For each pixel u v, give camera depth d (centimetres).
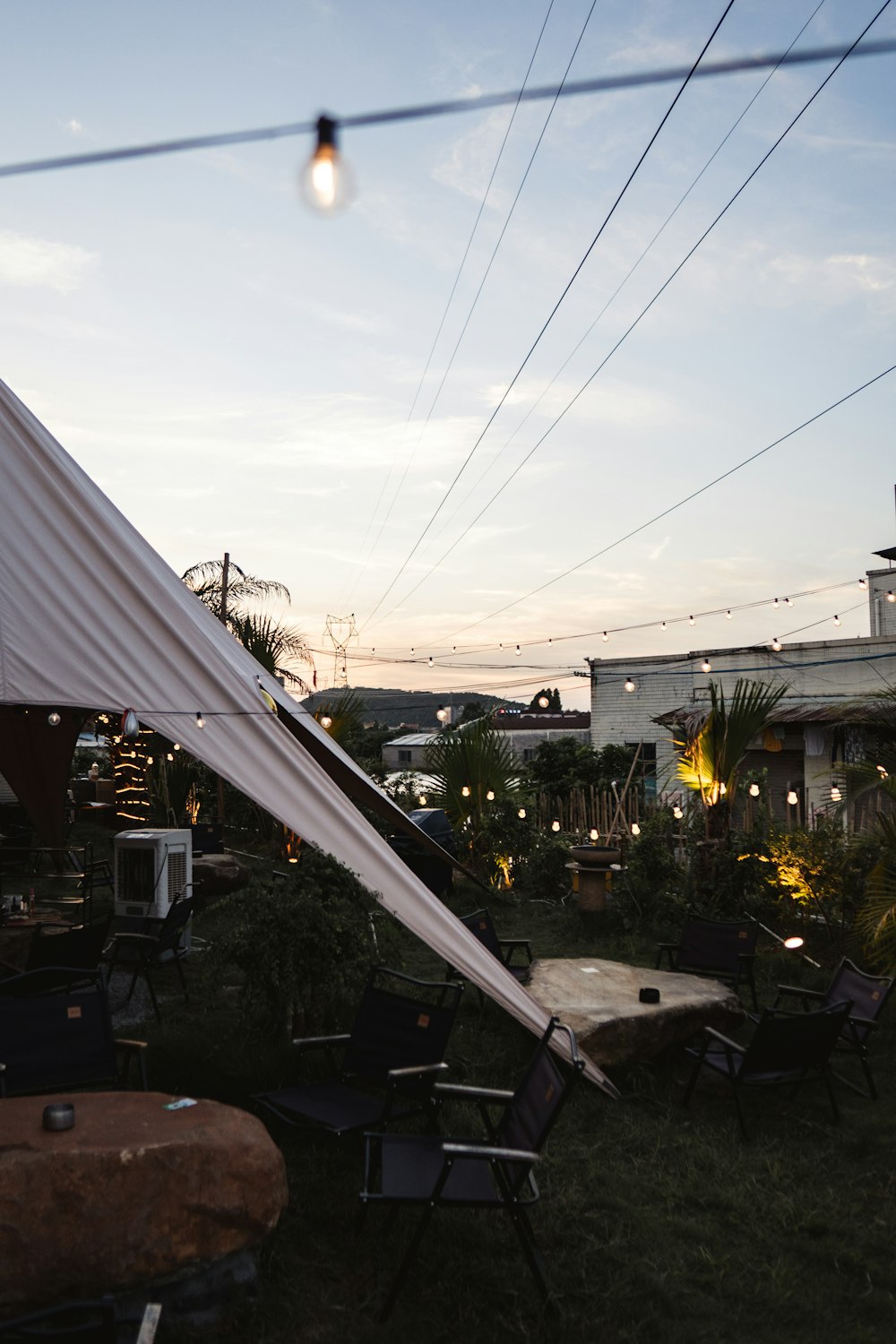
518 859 1370
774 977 898
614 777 2131
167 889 890
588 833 1446
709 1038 578
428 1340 350
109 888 1266
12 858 1333
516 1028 717
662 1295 383
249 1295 356
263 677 625
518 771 1432
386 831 1295
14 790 1065
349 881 589
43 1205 321
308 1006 589
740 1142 536
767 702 1059
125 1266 326
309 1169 473
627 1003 652
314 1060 593
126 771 1670
